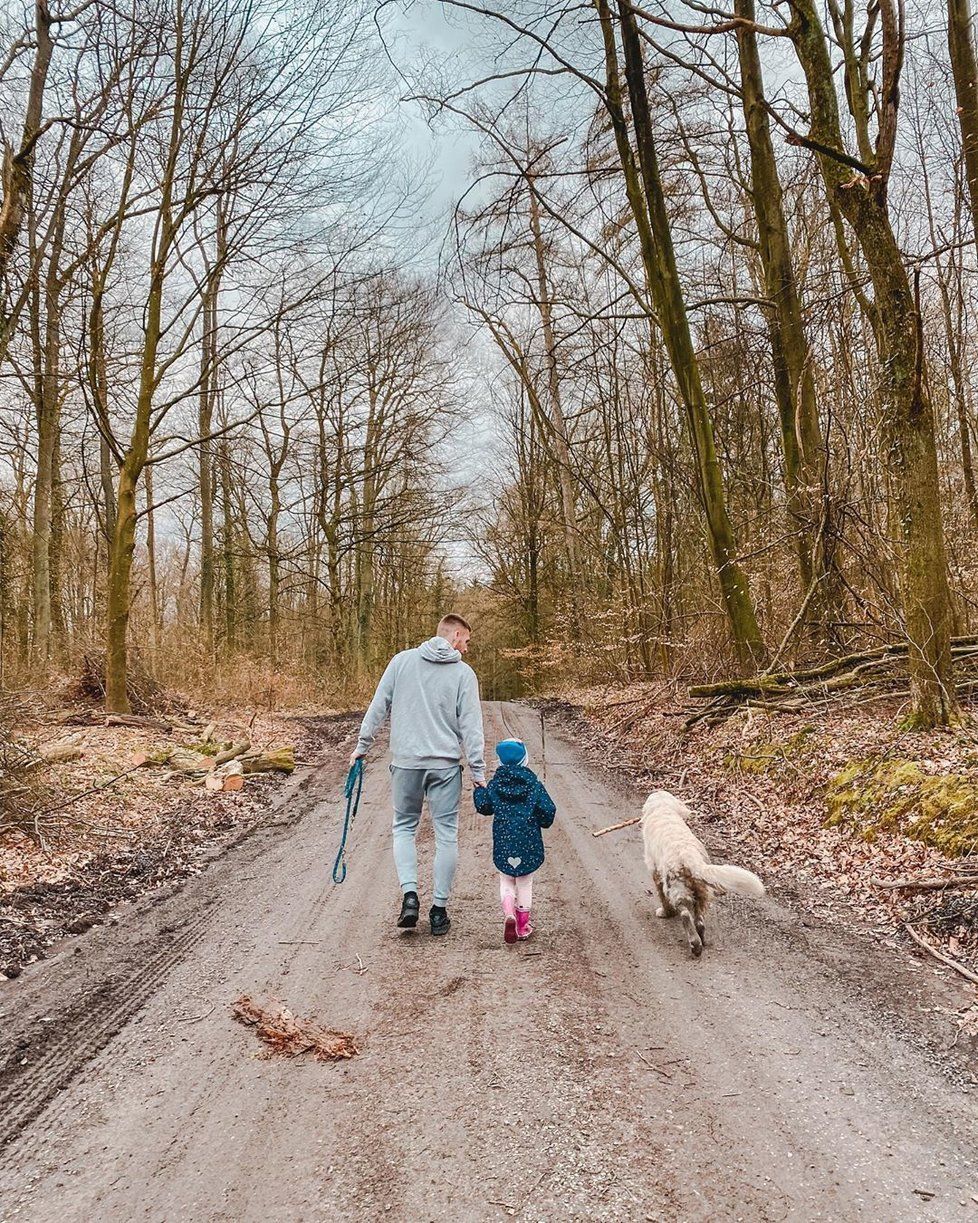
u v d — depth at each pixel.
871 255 7.39
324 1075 3.45
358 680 24.52
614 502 22.27
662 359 18.45
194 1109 3.22
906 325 7.31
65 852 6.62
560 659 25.00
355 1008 4.05
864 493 9.78
